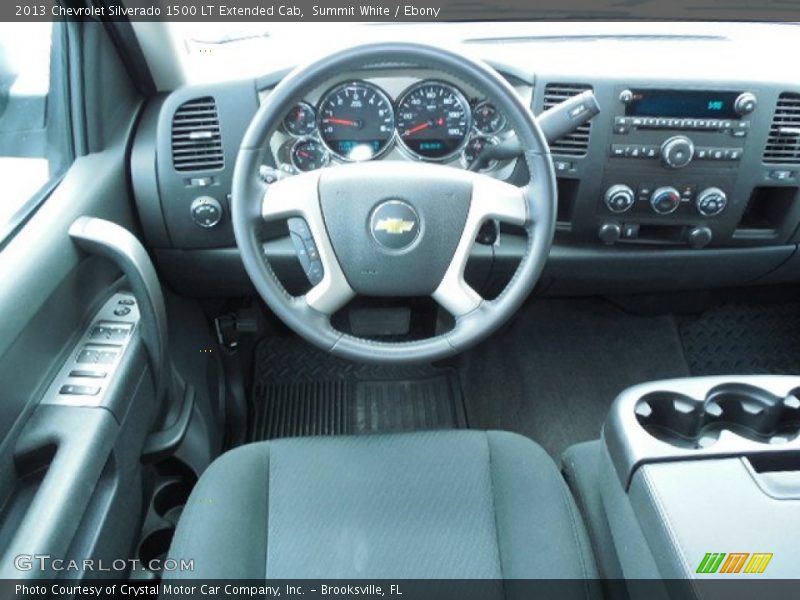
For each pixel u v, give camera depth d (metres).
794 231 1.55
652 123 1.37
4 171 1.06
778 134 1.39
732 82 1.33
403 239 1.09
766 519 0.85
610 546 1.06
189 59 1.41
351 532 1.01
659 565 0.86
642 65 1.35
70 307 1.10
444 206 1.08
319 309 1.14
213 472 1.08
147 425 1.19
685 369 1.95
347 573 0.97
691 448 0.97
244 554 0.97
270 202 1.09
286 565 0.98
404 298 1.61
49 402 1.00
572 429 1.79
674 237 1.56
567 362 1.97
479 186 1.08
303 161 1.33
